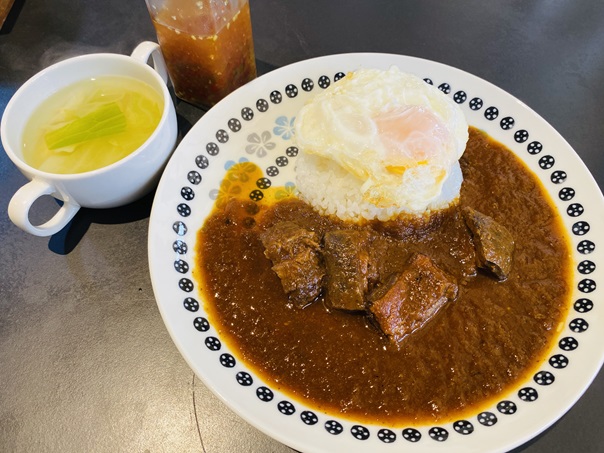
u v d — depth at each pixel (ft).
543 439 0.81
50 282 0.97
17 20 1.31
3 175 1.08
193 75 1.10
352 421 0.81
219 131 1.10
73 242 1.01
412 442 0.78
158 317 0.94
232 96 1.10
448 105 1.04
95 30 1.29
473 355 0.88
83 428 0.84
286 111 1.15
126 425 0.84
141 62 1.02
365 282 0.92
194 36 1.01
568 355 0.85
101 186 0.93
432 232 1.03
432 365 0.87
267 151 1.12
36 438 0.83
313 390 0.85
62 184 0.89
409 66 1.14
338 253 0.93
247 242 1.01
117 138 0.99
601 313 0.87
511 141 1.09
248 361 0.88
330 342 0.90
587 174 1.00
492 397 0.83
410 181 0.97
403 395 0.84
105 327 0.93
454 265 0.98
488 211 1.03
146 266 0.99
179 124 1.16
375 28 1.29
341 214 1.06
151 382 0.88
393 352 0.89
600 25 1.30
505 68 1.23
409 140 0.98
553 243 0.98
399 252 1.01
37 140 0.99
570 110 1.17
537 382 0.83
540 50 1.26
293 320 0.93
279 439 0.75
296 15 1.31
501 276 0.94
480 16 1.31
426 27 1.29
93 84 1.05
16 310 0.94
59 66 1.02
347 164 1.01
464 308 0.93
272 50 1.26
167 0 0.97
